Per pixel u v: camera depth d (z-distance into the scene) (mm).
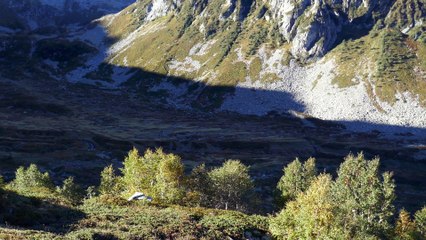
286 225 35031
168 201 54281
